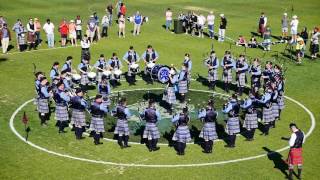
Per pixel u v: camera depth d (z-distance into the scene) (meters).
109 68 29.62
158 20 50.06
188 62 28.02
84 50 34.84
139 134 23.36
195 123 24.81
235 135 22.06
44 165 19.98
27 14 49.88
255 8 58.62
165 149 21.83
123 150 21.56
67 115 23.02
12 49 38.19
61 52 37.69
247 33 45.75
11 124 23.92
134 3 58.81
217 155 21.34
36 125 23.95
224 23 42.03
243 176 19.48
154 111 21.16
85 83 29.12
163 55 37.22
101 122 21.75
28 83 30.11
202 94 29.22
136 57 31.03
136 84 30.67
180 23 44.72
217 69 32.12
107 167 19.98
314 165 20.62
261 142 22.81
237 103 21.77
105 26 43.03
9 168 19.64
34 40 38.69
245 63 29.33
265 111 23.34
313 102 28.41
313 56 38.03
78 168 19.81
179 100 28.11
